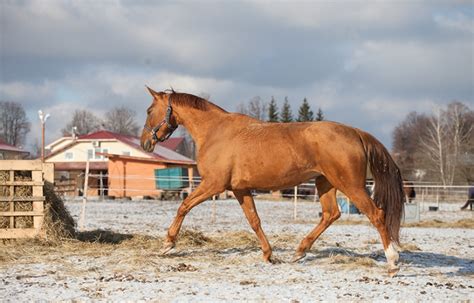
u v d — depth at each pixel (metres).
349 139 8.55
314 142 8.70
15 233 11.53
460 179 60.59
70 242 11.59
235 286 7.56
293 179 9.05
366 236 15.11
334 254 10.64
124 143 56.25
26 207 11.67
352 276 8.42
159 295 6.96
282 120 101.38
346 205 27.23
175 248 11.02
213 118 9.95
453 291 7.34
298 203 38.62
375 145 8.72
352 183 8.48
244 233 14.12
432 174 64.81
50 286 7.49
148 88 10.80
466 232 17.77
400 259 10.31
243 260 9.82
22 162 11.72
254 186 9.32
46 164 12.12
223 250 11.20
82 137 58.88
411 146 110.94
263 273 8.63
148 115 10.79
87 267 8.99
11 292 7.08
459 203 41.31
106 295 6.95
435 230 18.50
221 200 41.59
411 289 7.45
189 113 10.16
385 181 8.64
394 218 8.52
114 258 9.88
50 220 11.71
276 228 17.86
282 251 11.21
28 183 11.67
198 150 9.96
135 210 27.03
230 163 9.38
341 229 17.73
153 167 45.22
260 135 9.24
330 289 7.43
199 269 8.93
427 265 9.67
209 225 18.72
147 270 8.77
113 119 117.81
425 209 33.19
